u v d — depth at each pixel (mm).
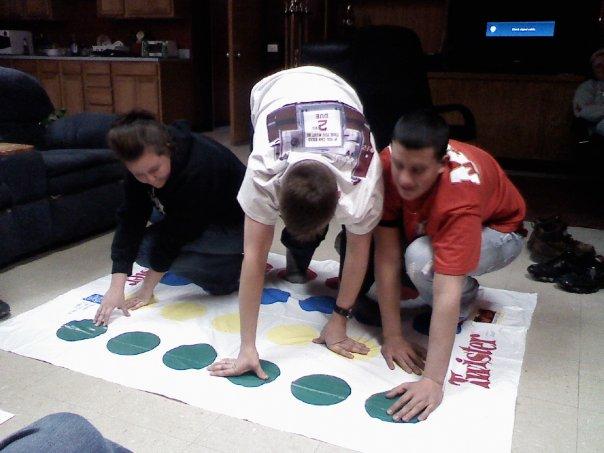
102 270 2291
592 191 3822
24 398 1429
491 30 4582
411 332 1796
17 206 2289
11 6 6668
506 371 1569
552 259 2330
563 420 1387
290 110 1329
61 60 6156
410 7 5215
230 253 1910
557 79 4188
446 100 4512
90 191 2672
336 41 2428
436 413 1376
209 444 1280
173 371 1547
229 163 1807
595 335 1820
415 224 1468
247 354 1513
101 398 1436
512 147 4461
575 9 4371
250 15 5371
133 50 6184
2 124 2746
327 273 2268
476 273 1743
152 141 1518
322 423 1344
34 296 2031
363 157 1340
